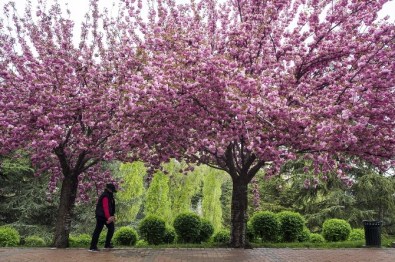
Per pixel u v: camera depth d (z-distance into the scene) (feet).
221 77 27.27
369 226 39.52
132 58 34.55
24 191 64.23
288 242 42.73
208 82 27.76
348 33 32.58
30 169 62.44
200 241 42.78
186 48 28.76
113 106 33.35
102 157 38.04
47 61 35.73
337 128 26.94
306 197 76.28
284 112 26.37
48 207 68.23
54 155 42.45
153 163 39.24
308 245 39.32
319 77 35.14
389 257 31.22
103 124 35.19
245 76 26.91
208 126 31.19
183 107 30.35
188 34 32.12
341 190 71.51
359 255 32.40
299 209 79.97
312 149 31.17
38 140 34.99
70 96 35.55
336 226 45.62
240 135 29.99
